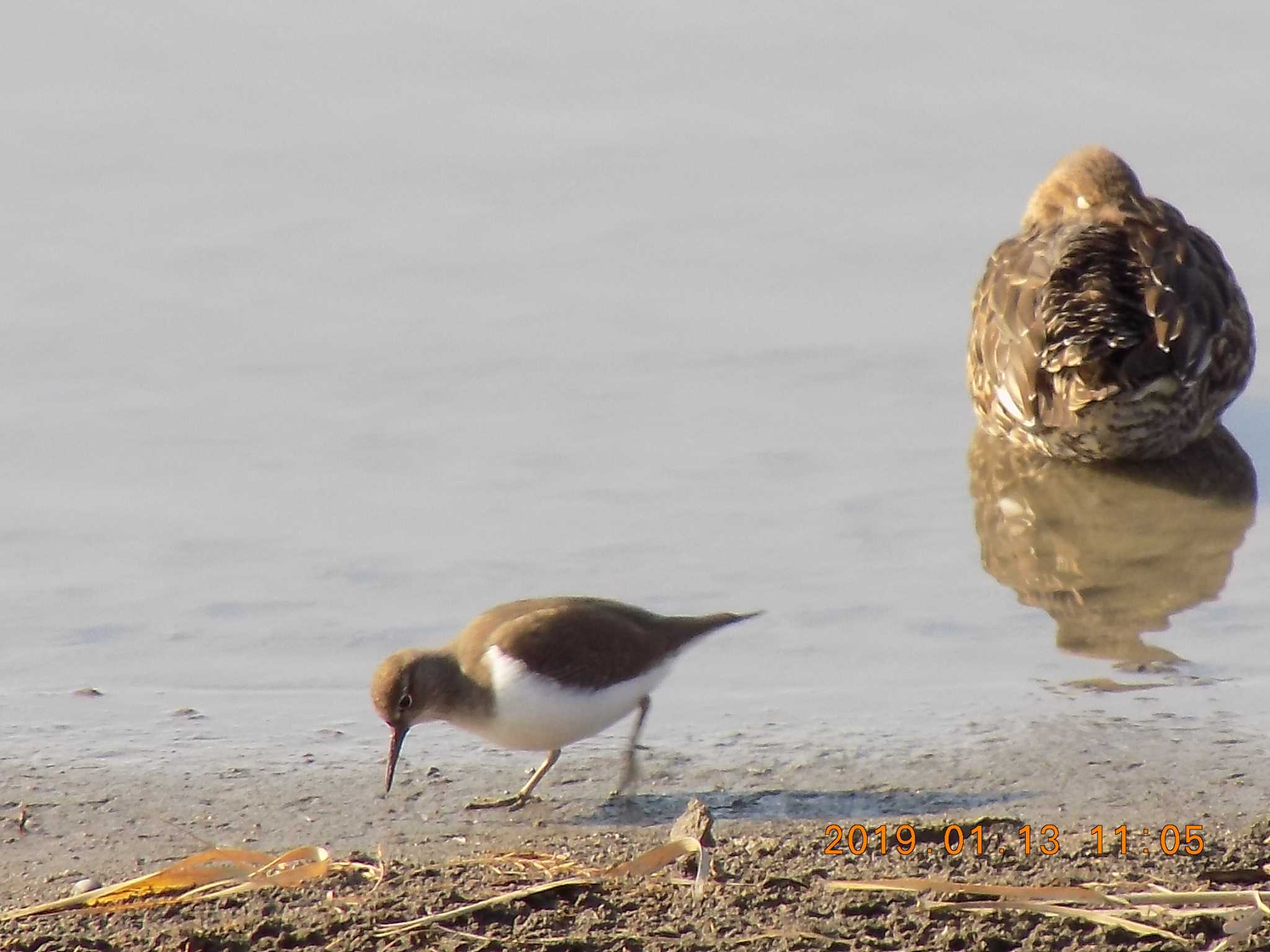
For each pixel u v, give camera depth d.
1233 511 14.38
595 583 13.18
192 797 10.11
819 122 24.88
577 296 19.16
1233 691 11.41
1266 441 15.80
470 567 13.48
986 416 15.66
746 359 17.45
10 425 16.05
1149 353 14.55
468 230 21.25
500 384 16.97
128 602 13.00
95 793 10.14
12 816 9.80
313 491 14.81
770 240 20.73
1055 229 16.20
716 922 7.91
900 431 15.98
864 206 21.78
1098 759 10.34
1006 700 11.37
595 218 21.59
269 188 22.67
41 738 10.98
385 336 18.11
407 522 14.23
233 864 8.77
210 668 12.15
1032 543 13.87
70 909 8.37
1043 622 12.60
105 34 28.42
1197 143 23.25
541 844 9.36
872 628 12.55
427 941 7.79
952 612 12.77
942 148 23.67
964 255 20.14
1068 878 8.37
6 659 12.23
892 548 13.80
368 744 11.01
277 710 11.52
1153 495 14.66
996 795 9.88
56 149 23.84
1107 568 13.43
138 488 14.87
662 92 26.28
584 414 16.33
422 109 25.66
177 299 19.05
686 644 10.58
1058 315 14.71
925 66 26.88
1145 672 11.77
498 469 15.18
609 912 8.05
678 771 10.42
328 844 9.46
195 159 23.66
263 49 28.02
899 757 10.48
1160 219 16.16
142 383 16.98
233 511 14.47
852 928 7.83
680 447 15.61
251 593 13.14
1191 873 8.43
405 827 9.70
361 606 12.91
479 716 10.05
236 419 16.25
